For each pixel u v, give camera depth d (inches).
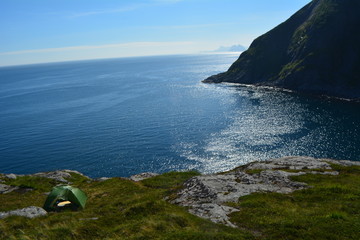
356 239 443.5
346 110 4407.0
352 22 6525.6
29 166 2859.3
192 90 7249.0
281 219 527.2
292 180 837.2
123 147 3265.3
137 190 1003.9
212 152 2982.3
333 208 584.1
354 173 936.9
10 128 4288.9
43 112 5383.9
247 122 4033.0
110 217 608.7
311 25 7126.0
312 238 453.4
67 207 823.7
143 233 486.0
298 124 3799.2
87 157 3016.7
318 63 6200.8
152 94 6943.9
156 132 3789.4
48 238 502.6
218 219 556.1
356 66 6038.4
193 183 848.3
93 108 5565.9
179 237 453.1
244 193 722.2
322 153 2819.9
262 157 2783.0
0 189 1147.3
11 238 506.0
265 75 7504.9
